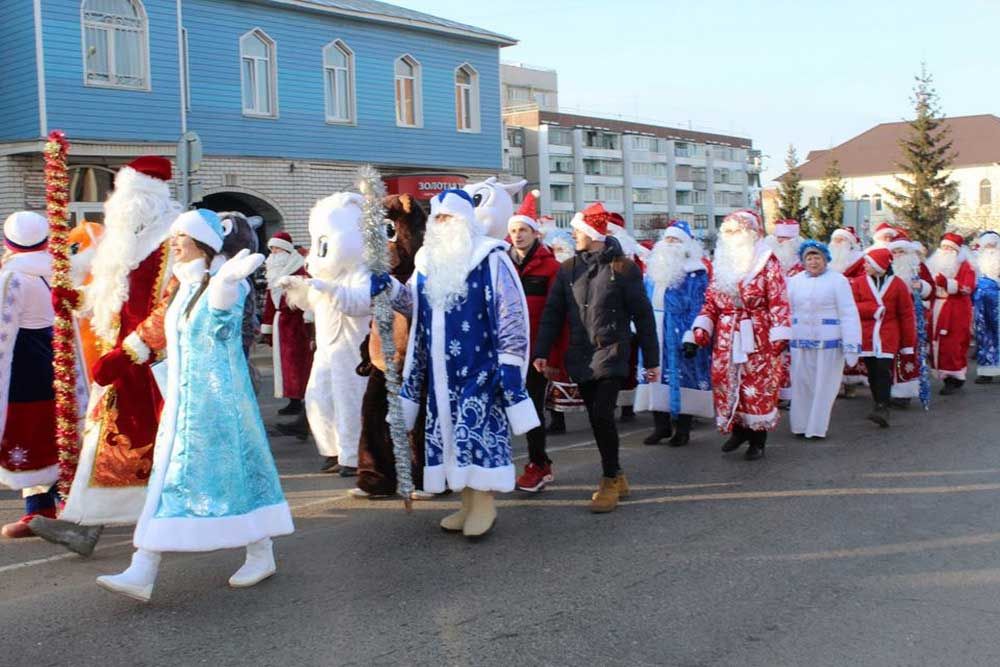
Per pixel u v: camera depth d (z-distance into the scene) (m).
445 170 27.25
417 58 26.31
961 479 7.36
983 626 4.45
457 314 5.84
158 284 5.75
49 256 6.41
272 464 5.11
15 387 6.17
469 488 6.12
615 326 6.60
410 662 4.18
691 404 8.95
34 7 18.77
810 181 93.31
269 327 10.16
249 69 22.86
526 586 5.13
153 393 5.52
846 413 10.76
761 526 6.18
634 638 4.40
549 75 91.00
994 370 13.14
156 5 20.45
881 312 9.88
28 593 5.16
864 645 4.27
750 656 4.18
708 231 91.31
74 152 19.05
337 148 24.56
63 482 5.82
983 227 63.97
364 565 5.54
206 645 4.40
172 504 4.78
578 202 77.62
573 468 8.11
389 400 5.74
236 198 23.09
